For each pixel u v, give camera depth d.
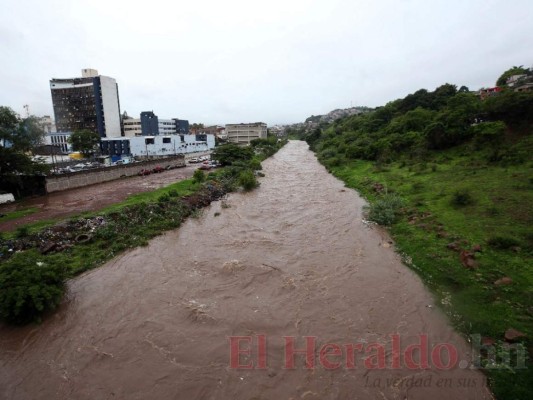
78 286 13.90
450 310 10.94
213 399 8.21
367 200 26.34
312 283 13.55
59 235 18.31
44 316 11.80
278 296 12.71
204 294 13.09
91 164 52.38
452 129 35.47
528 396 7.44
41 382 8.99
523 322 9.58
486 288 11.39
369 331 10.45
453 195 20.11
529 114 32.22
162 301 12.67
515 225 15.49
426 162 33.97
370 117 70.69
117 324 11.35
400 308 11.54
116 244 17.78
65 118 82.00
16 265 12.24
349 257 15.87
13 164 29.81
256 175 41.75
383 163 38.25
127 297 13.02
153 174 48.19
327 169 47.72
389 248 16.64
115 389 8.65
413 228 17.81
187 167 57.84
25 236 17.50
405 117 50.94
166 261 16.27
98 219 20.55
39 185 33.19
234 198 29.80
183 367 9.30
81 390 8.66
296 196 29.72
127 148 64.44
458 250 14.14
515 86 54.16
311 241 18.12
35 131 40.47
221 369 9.14
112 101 82.38
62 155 63.16
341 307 11.80
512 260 12.62
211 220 22.92
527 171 23.69
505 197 19.11
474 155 31.72
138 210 22.39
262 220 22.47
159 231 20.23
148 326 11.19
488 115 35.81
